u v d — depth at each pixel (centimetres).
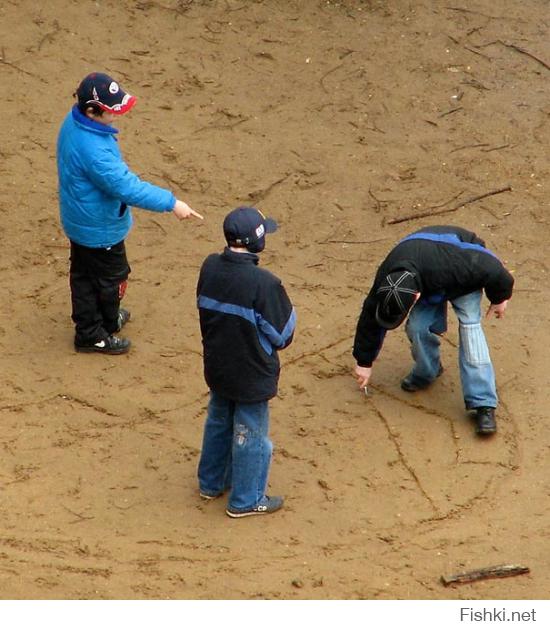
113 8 4431
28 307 3148
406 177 3756
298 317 3130
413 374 2825
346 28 4444
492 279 2581
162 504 2491
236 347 2267
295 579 2261
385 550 2372
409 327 2714
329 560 2338
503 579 2288
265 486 2461
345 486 2559
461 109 4072
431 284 2592
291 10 4522
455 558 2352
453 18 4516
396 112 4053
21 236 3434
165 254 3397
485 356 2681
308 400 2833
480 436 2712
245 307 2234
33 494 2489
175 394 2841
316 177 3747
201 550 2355
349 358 2988
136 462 2612
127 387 2856
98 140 2677
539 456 2670
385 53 4325
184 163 3769
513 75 4244
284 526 2438
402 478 2591
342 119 4009
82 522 2420
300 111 4041
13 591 2198
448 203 3641
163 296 3216
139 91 4069
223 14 4469
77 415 2753
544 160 3838
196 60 4241
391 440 2708
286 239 3478
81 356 2964
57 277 3281
